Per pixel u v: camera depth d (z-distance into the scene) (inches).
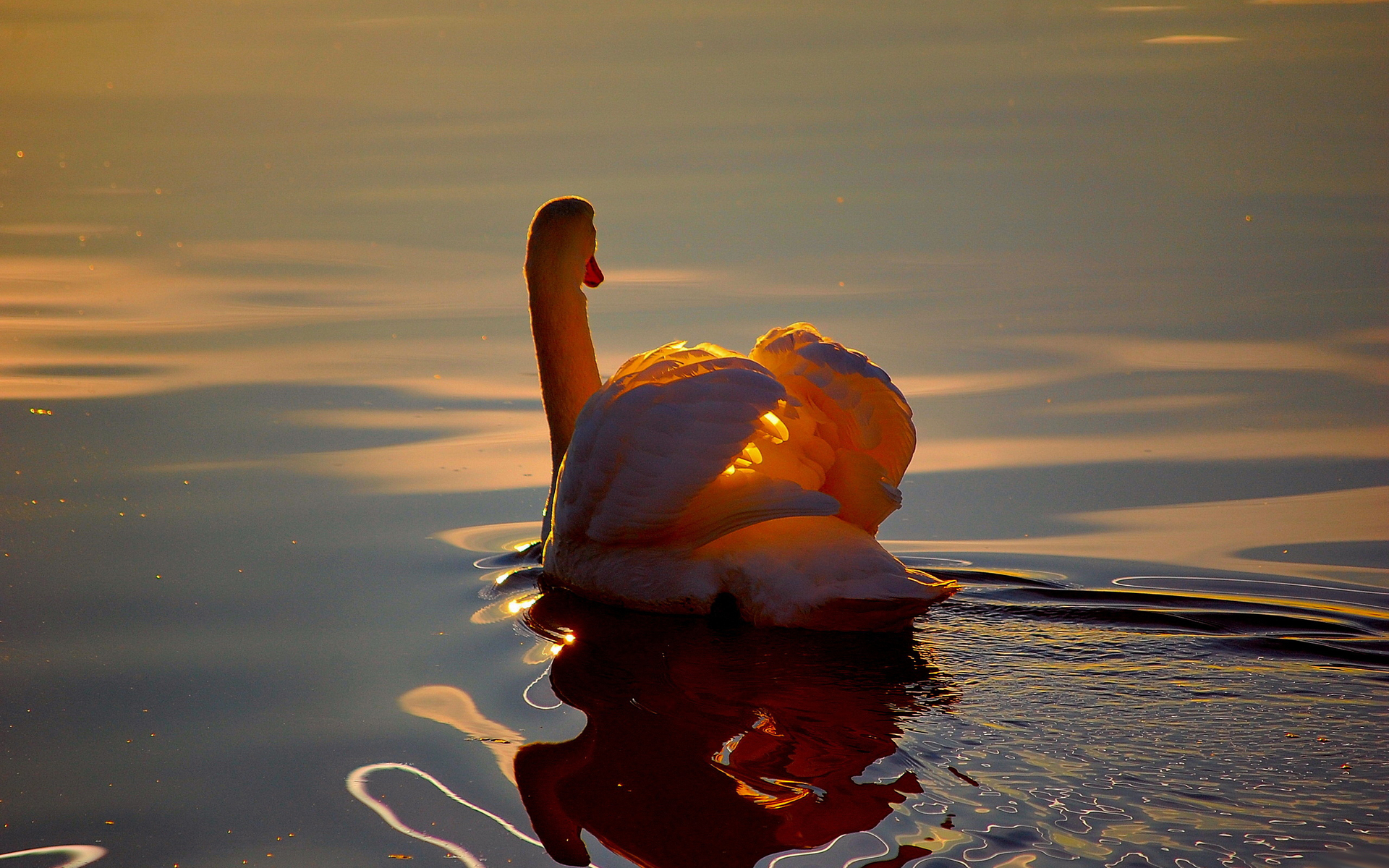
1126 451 530.9
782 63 1438.2
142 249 845.8
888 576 360.5
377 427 561.0
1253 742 291.9
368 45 1595.7
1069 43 1503.4
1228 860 245.0
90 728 318.0
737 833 264.5
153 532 448.5
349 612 388.5
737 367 378.3
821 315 695.1
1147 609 379.6
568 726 316.5
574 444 398.6
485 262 813.2
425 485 499.5
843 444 397.1
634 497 380.2
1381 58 1341.0
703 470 370.0
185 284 774.5
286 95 1337.4
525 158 1058.7
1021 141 1075.9
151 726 318.7
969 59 1435.8
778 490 374.3
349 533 452.8
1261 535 446.3
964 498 490.3
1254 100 1192.2
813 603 363.9
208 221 911.0
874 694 326.0
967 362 631.8
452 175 1015.6
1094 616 377.1
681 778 288.4
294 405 587.2
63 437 542.3
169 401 589.0
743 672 344.5
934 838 256.1
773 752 298.5
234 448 533.3
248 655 358.0
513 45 1576.0
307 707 327.9
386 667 350.9
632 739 307.6
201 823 277.1
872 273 770.8
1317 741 292.4
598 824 271.6
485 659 356.8
